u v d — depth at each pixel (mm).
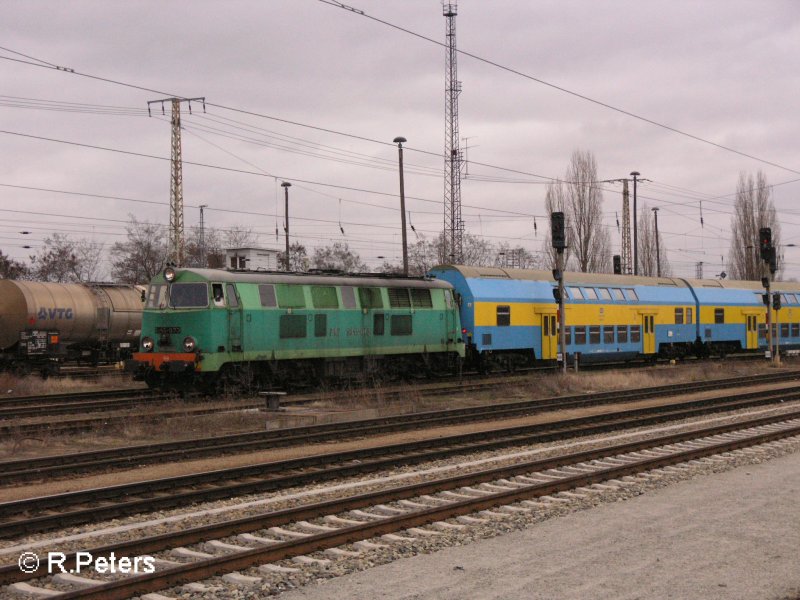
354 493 12805
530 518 10938
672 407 23375
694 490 12594
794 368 39594
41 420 20328
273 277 26172
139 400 24109
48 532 10312
